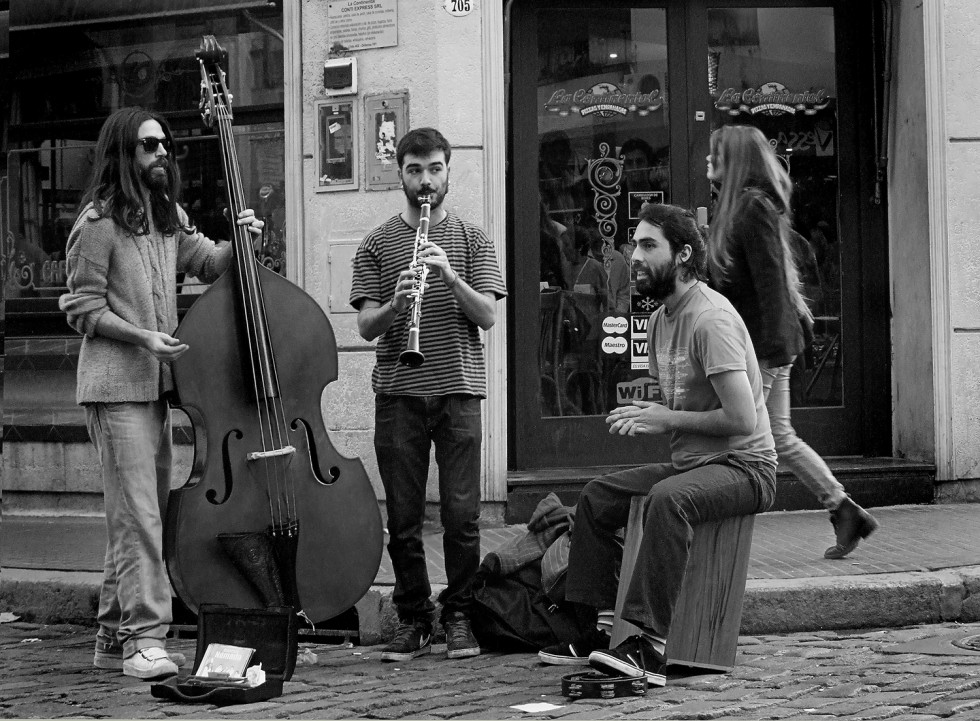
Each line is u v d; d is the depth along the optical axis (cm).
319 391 537
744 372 501
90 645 606
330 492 533
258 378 521
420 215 565
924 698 461
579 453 849
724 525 515
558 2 847
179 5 864
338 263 806
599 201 858
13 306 895
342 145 807
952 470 834
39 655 582
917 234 845
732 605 520
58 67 891
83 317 525
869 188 877
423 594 564
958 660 529
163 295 540
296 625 507
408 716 453
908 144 852
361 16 802
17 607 673
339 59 807
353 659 563
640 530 515
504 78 802
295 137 817
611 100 858
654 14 862
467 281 564
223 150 551
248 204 853
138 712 461
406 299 537
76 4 885
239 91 852
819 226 877
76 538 779
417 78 793
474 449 561
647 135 862
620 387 859
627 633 513
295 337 534
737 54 870
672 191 862
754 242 658
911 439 859
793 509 820
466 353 559
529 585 571
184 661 546
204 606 502
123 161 528
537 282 845
